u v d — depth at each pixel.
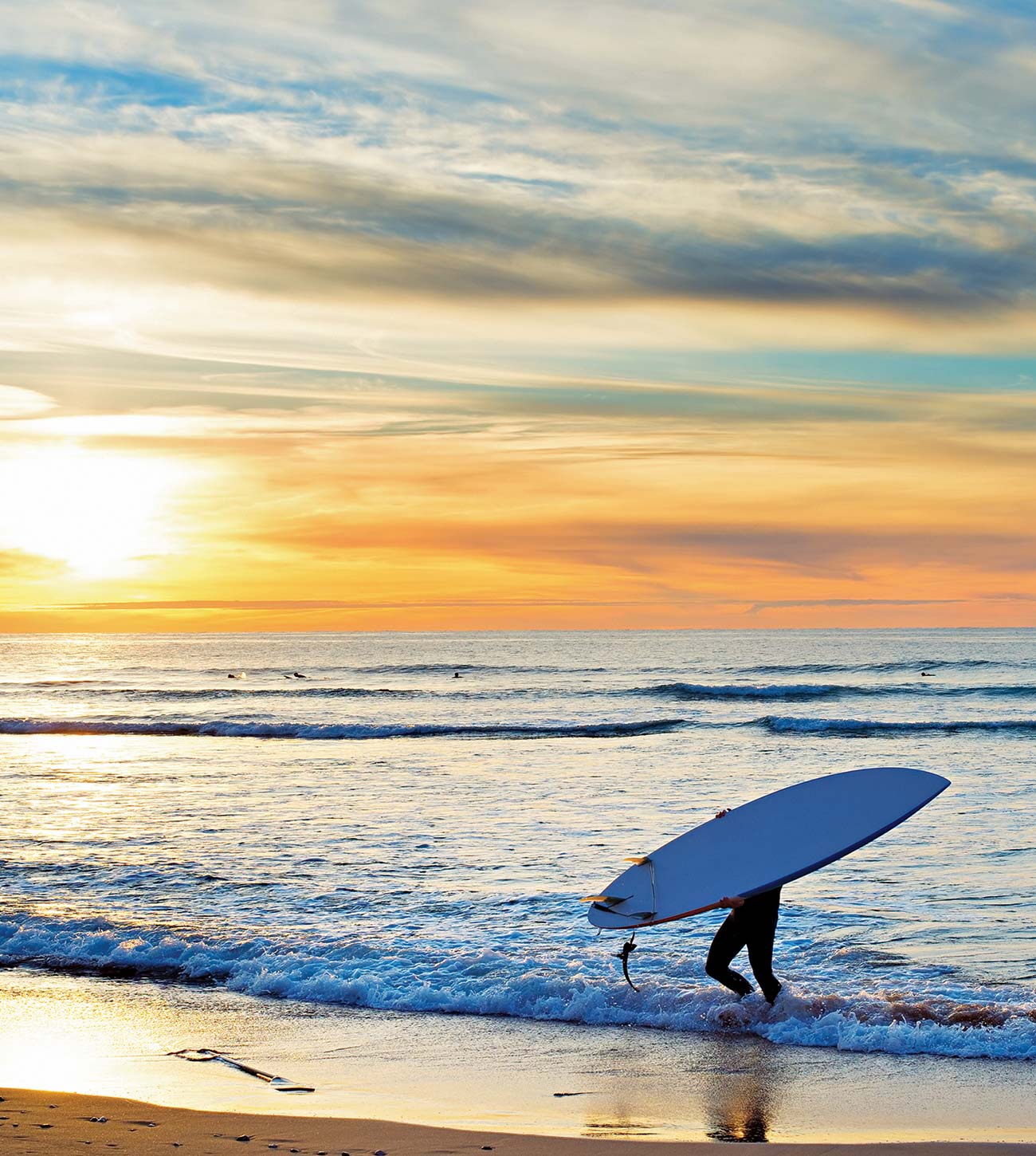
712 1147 5.49
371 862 14.52
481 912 11.62
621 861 14.49
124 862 14.59
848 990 8.52
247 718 44.09
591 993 8.43
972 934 10.61
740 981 7.98
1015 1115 6.07
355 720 42.78
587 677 71.06
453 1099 6.46
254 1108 6.21
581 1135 5.79
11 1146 5.41
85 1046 7.57
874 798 7.89
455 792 22.12
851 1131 5.84
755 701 49.53
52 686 66.81
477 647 144.00
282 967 9.44
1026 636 175.12
